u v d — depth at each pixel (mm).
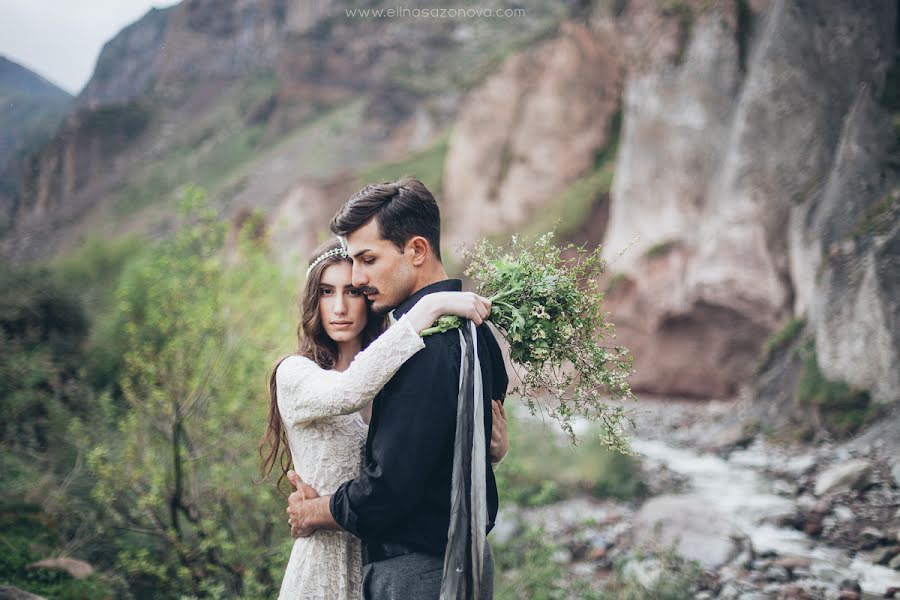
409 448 1943
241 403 5340
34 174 106688
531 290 2209
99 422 6133
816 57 16156
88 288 13117
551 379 2258
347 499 2027
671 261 18609
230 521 4816
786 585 5164
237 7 138875
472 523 1889
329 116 87688
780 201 16594
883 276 10672
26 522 5137
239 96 114938
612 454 8922
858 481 7402
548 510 7727
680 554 5828
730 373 17578
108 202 95500
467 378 1985
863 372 10578
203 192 5664
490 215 28203
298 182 37906
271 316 5754
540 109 27188
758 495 7996
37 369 7922
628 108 20562
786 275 16625
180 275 5582
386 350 1994
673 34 19781
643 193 19766
